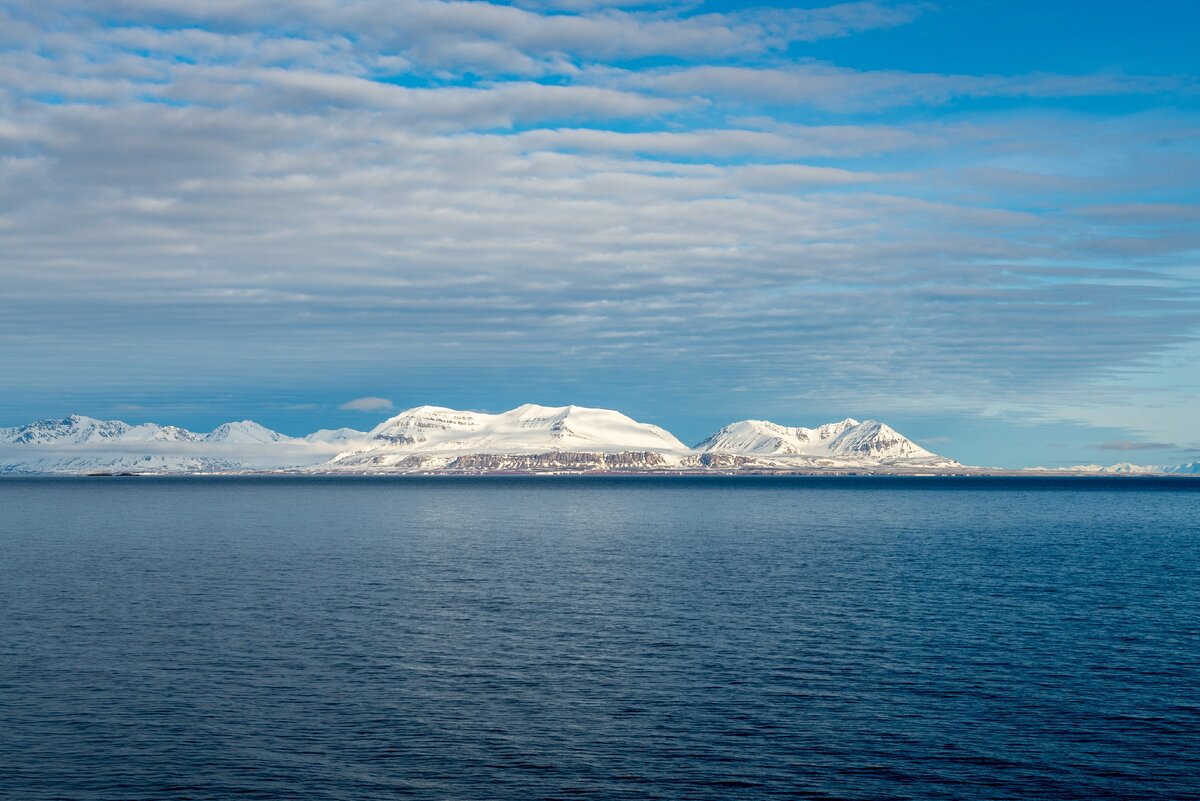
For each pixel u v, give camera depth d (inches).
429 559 4416.8
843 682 2063.2
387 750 1642.5
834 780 1523.1
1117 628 2655.0
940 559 4443.9
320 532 6205.7
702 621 2755.9
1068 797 1464.1
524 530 6441.9
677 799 1453.0
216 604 3031.5
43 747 1642.5
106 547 5022.1
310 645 2409.0
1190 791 1483.8
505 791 1477.6
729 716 1828.2
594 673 2137.1
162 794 1457.9
